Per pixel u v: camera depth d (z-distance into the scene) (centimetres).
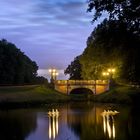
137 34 5525
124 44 5675
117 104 12825
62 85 16488
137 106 11638
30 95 13725
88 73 16062
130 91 12675
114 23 5628
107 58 7100
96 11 5719
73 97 15625
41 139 5869
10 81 17312
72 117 8925
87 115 9362
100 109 11012
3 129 6894
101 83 16188
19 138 5956
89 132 6525
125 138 5819
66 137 6056
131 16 5425
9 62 17425
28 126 7344
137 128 6788
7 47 17688
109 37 5719
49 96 14675
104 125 7325
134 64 5991
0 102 11450
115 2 5519
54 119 8538
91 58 14712
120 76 7625
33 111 10350
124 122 7669
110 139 5775
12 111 10319
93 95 15762
